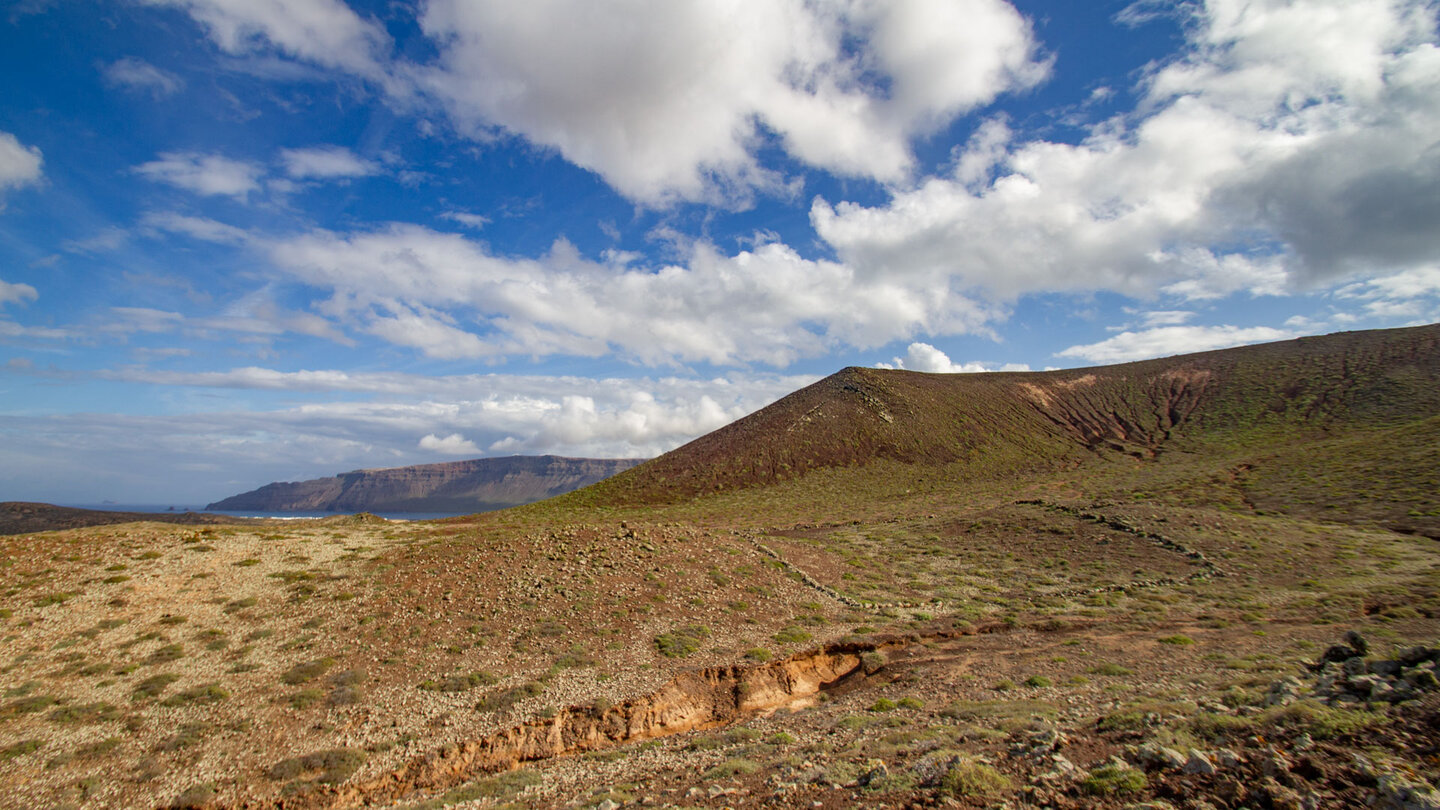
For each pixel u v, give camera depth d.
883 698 21.95
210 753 19.53
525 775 18.20
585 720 22.61
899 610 34.50
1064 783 10.38
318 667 24.42
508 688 24.03
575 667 25.89
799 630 30.77
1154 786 9.64
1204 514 52.34
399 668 25.02
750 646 28.58
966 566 44.97
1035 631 30.44
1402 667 12.67
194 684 22.80
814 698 25.23
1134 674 21.25
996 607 35.12
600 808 13.39
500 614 30.06
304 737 20.67
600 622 30.16
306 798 18.17
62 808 16.91
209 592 29.77
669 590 34.53
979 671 24.05
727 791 13.27
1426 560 39.03
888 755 14.02
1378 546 42.88
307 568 33.62
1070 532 51.09
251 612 28.36
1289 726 10.63
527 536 40.97
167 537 35.66
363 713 22.08
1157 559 43.50
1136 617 31.69
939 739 14.62
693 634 29.59
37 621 25.62
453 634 27.92
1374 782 8.24
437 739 20.89
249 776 18.75
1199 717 12.20
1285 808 8.21
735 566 39.53
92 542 33.47
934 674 24.41
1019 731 14.27
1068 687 20.36
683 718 23.62
